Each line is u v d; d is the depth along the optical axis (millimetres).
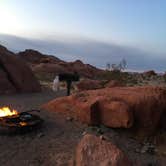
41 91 23516
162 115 15125
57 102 15141
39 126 12430
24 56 67250
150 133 14297
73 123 13672
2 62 21547
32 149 10711
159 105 14766
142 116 14289
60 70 45188
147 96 14820
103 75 42531
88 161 8664
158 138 14172
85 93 15695
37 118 12734
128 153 11898
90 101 14297
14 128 11555
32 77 23125
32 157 10203
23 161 9930
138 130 14102
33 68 44656
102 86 28656
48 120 13750
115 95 15078
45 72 43594
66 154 10367
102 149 8906
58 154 10391
